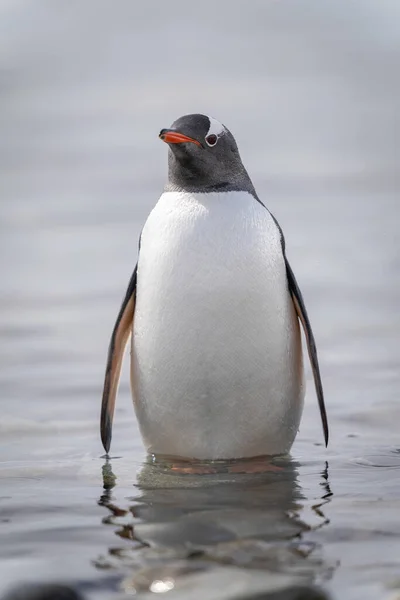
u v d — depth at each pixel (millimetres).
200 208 12219
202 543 9289
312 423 14422
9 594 7910
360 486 11344
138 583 8195
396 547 9094
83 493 11164
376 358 17750
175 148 12320
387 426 14117
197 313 11961
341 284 23906
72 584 8188
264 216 12398
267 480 11680
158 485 11484
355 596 7941
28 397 15727
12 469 12234
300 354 12891
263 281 12055
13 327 20578
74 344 19109
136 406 12859
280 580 8195
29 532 9695
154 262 12156
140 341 12430
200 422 12445
